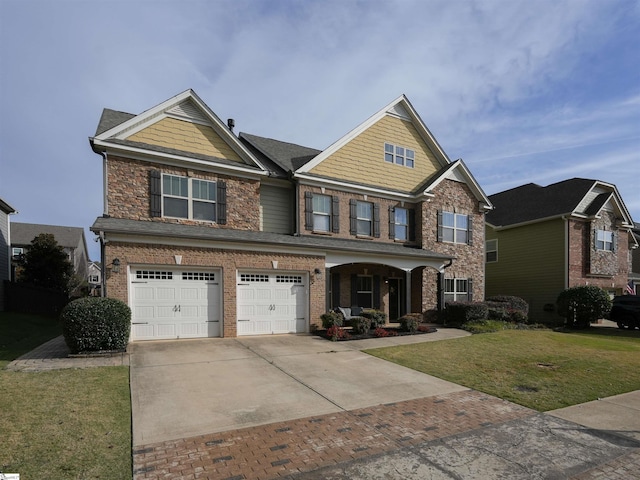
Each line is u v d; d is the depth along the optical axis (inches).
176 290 455.2
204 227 522.6
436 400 268.8
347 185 666.2
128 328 382.6
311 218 631.2
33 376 285.4
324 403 256.8
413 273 738.2
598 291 754.2
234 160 577.9
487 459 182.7
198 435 202.4
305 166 628.4
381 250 613.3
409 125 773.9
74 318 356.5
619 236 993.5
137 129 512.4
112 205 482.6
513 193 1127.6
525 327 706.2
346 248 573.6
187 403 248.2
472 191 822.5
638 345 538.6
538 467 176.2
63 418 211.5
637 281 1120.2
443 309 721.0
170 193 522.9
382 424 223.0
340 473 166.9
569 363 393.1
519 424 227.6
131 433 201.6
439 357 405.4
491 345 483.5
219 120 561.9
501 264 1030.4
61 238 1726.1
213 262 473.1
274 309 519.8
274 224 630.5
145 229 446.6
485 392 289.4
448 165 784.9
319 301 550.0
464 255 796.0
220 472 165.8
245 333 497.4
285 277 531.5
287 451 186.7
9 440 183.3
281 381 303.3
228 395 266.4
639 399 281.4
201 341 446.3
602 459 185.3
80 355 354.9
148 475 161.8
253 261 499.5
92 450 179.9
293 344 450.9
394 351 429.1
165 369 323.3
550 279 907.4
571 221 890.7
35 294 790.5
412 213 754.8
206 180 548.4
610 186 948.0
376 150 721.0
